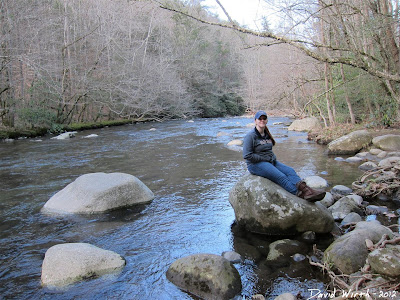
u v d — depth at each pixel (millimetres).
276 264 3592
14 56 15078
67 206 5418
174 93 28172
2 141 14789
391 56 7805
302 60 12250
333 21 5363
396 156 8148
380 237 3510
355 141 10000
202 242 4215
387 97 12336
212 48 40781
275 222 4309
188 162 9414
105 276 3402
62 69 19656
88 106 24953
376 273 2936
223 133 16281
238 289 3100
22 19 16797
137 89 23719
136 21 26875
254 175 4715
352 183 6152
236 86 40781
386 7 6914
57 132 18359
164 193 6387
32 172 8414
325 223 4254
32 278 3408
